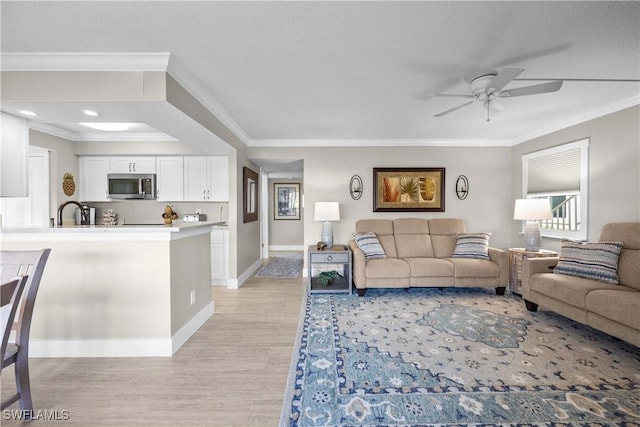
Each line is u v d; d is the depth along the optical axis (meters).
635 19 1.79
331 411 1.74
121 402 1.82
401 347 2.51
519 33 1.94
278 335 2.77
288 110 3.45
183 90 2.55
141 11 1.71
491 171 5.04
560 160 4.05
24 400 1.65
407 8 1.69
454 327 2.91
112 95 2.25
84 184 4.73
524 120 3.90
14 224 4.19
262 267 5.95
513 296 3.94
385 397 1.86
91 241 2.43
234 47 2.10
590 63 2.35
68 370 2.19
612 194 3.33
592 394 1.86
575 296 2.66
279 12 1.72
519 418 1.67
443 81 2.66
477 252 4.22
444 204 5.02
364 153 5.05
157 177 4.82
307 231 5.09
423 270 3.96
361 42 2.04
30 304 1.67
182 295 2.65
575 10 1.72
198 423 1.65
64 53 2.16
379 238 4.59
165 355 2.41
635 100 3.07
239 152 4.57
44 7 1.66
